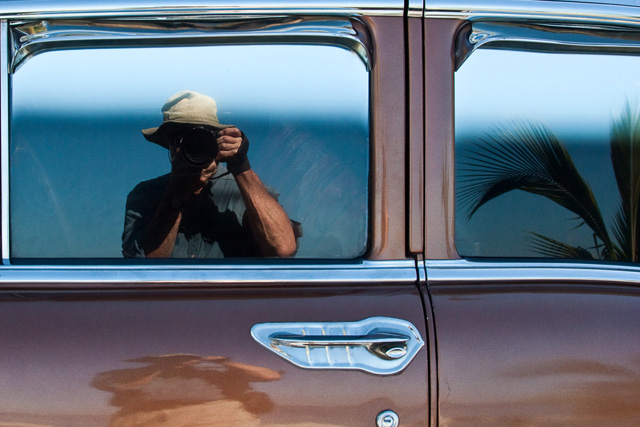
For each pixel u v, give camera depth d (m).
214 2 1.49
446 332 1.40
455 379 1.38
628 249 1.59
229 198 1.57
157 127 1.56
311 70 1.54
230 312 1.40
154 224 1.55
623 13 1.56
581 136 1.59
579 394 1.39
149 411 1.33
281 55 1.54
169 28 1.51
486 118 1.55
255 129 1.57
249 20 1.51
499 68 1.56
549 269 1.52
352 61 1.53
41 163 1.53
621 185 1.60
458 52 1.54
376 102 1.51
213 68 1.54
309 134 1.55
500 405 1.37
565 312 1.45
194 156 1.55
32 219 1.51
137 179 1.56
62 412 1.31
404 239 1.49
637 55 1.60
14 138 1.51
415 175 1.51
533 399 1.38
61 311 1.39
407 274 1.47
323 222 1.54
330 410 1.35
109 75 1.53
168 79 1.54
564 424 1.38
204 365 1.35
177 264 1.47
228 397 1.34
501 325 1.42
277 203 1.55
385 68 1.52
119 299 1.42
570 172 1.58
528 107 1.57
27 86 1.51
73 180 1.54
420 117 1.52
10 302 1.40
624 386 1.41
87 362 1.34
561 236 1.57
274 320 1.39
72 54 1.52
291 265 1.48
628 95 1.62
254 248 1.55
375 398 1.36
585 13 1.55
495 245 1.54
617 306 1.48
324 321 1.40
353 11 1.51
